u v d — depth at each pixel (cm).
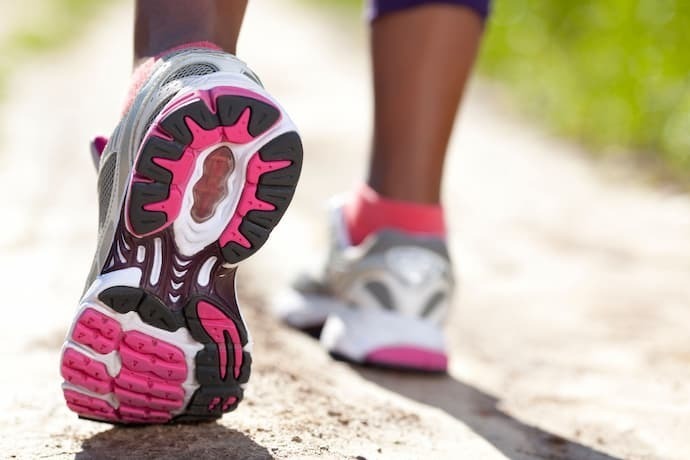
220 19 126
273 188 117
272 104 112
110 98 559
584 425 158
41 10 1023
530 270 292
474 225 351
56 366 153
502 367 197
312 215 341
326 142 480
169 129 110
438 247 185
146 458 118
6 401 136
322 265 200
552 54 634
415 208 183
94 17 1031
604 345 213
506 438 147
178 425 130
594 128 529
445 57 179
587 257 309
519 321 236
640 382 185
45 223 272
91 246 247
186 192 114
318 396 152
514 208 382
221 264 121
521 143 529
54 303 192
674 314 241
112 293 115
